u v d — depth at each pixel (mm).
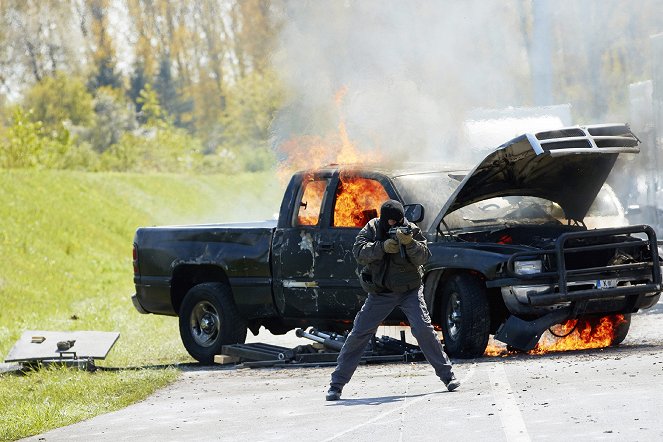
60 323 54844
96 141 181500
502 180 33094
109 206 112625
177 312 39562
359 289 33812
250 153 167500
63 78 186750
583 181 33875
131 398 29531
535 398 22891
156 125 187750
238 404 26766
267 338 46125
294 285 35344
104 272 85750
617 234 31797
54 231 92250
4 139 145625
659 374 24859
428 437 19672
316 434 21172
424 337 25328
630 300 32219
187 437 22359
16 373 37250
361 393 26719
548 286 31141
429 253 25250
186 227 38688
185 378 33531
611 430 18688
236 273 36812
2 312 60594
